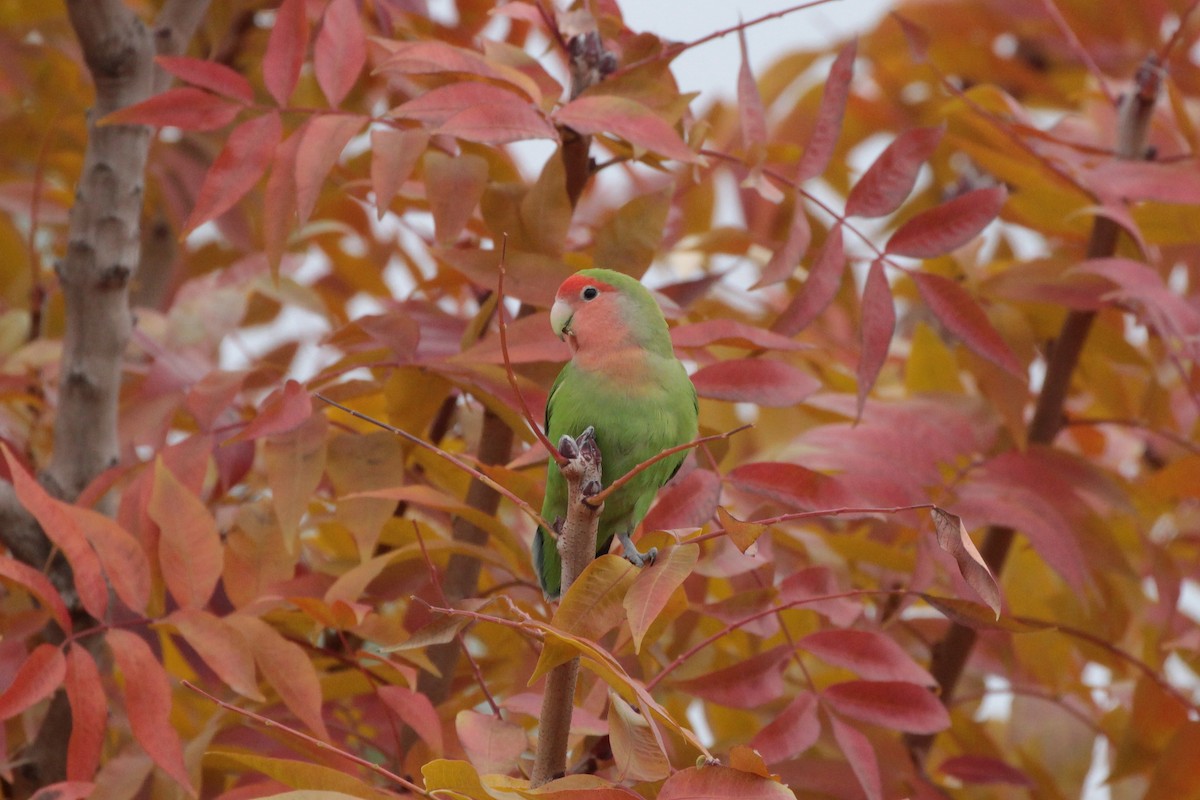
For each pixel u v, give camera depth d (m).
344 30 6.84
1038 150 8.88
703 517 6.43
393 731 6.29
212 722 6.61
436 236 6.83
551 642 4.44
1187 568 9.27
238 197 6.54
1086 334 8.88
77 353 7.62
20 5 11.31
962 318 7.01
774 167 8.41
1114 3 12.86
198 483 6.70
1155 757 8.00
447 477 7.42
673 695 8.25
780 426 9.80
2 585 7.52
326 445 6.79
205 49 10.38
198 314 8.57
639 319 6.63
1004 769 8.28
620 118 6.44
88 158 7.64
